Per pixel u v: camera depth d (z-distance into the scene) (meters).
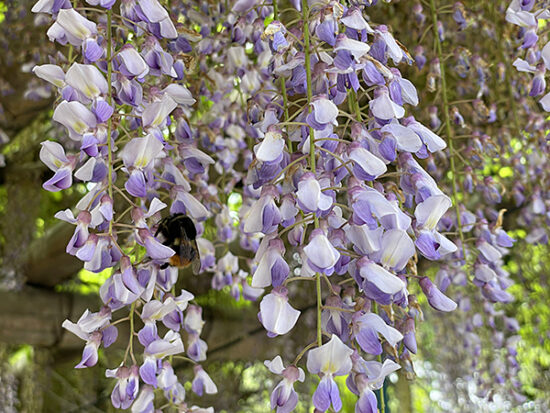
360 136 0.28
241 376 0.79
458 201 0.45
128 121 0.36
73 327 0.30
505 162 0.56
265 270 0.27
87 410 0.89
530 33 0.36
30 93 0.54
